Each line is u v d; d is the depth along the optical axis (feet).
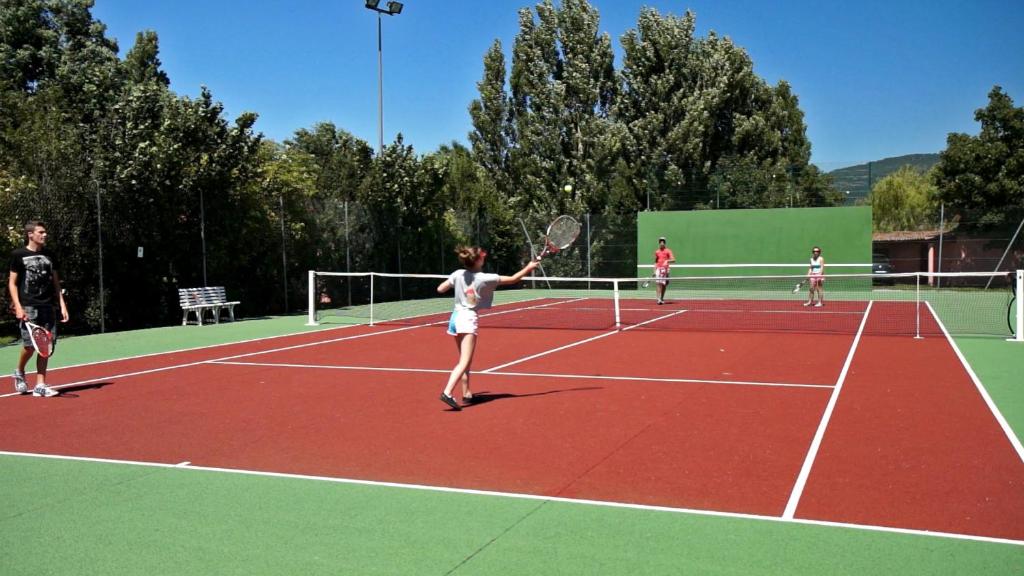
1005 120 109.91
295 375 36.40
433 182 96.53
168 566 14.56
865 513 17.16
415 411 28.19
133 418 27.32
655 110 125.29
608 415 27.27
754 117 124.47
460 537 15.93
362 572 14.23
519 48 124.88
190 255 66.39
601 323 61.62
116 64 99.30
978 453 21.93
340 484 19.58
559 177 121.60
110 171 59.36
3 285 53.62
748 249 103.65
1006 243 100.42
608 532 16.16
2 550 15.37
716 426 25.50
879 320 61.87
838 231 100.48
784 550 15.07
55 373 37.60
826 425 25.46
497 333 54.39
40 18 100.07
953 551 14.94
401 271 93.50
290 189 77.51
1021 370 35.99
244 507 17.88
